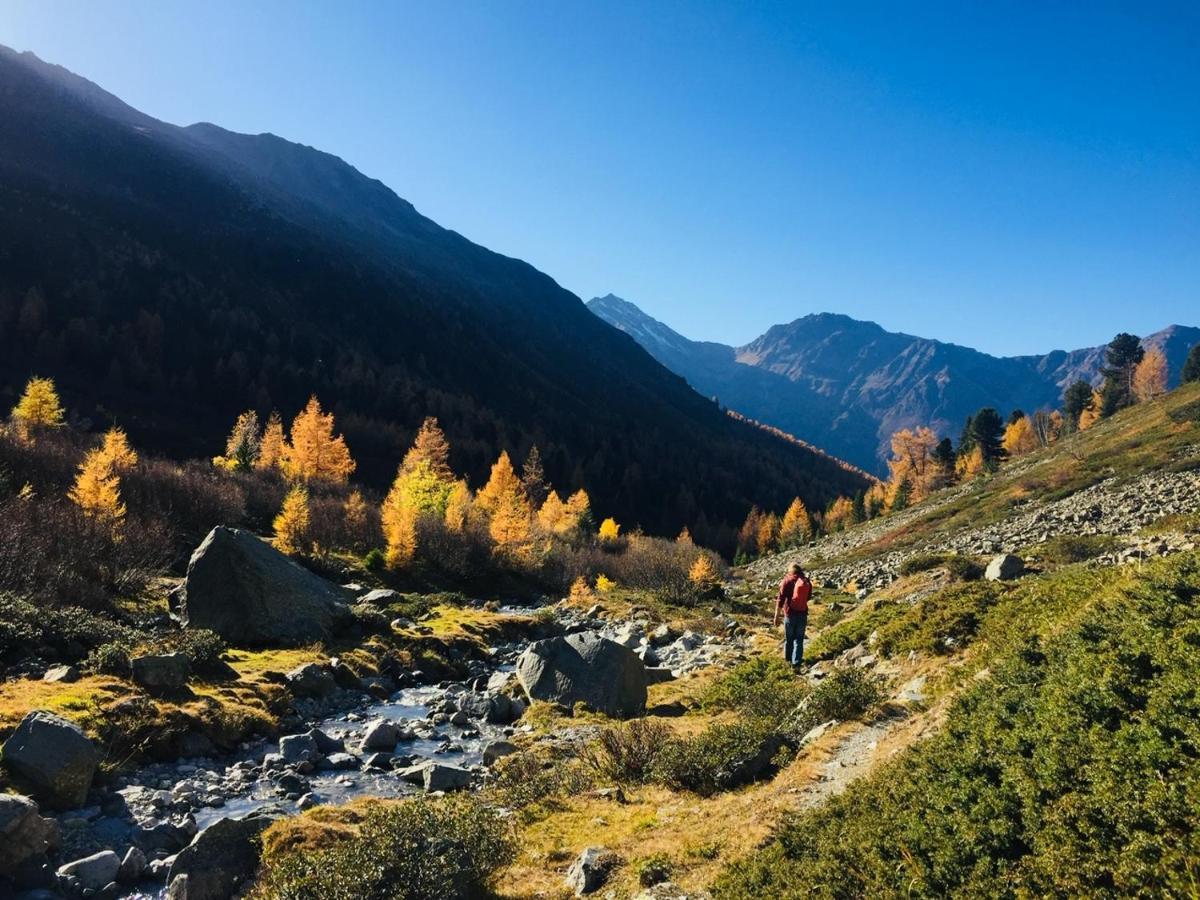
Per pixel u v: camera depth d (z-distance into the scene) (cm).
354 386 16600
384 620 2722
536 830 1042
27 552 2408
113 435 4700
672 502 16950
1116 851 507
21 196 19125
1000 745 711
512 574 5634
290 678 1911
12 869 848
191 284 18725
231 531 2495
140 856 940
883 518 9400
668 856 840
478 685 2283
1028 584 1598
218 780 1305
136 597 2692
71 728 1129
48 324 14512
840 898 617
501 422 17812
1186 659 664
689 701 1961
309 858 752
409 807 849
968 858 590
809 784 961
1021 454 11119
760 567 9244
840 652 1852
